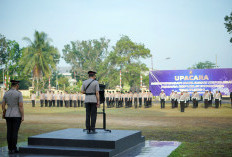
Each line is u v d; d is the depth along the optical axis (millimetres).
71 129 9523
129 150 7910
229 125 14266
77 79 93375
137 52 63125
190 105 33844
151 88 34844
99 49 85625
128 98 31828
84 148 7168
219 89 33312
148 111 25422
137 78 65000
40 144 7629
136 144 8789
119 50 66375
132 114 22062
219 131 12078
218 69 33312
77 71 86125
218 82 33312
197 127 13516
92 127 8461
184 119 17641
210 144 9047
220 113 22375
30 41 55719
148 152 7621
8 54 68250
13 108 7586
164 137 10555
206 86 33594
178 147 8367
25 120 17266
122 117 19359
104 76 72938
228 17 47594
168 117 19219
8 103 7629
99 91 8758
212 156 7297
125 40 67125
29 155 7129
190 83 33969
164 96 29844
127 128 13164
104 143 7152
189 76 34000
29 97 58531
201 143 9242
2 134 11531
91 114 8500
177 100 29641
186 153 7645
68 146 7406
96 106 8445
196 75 33812
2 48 67375
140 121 16531
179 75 34250
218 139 10039
